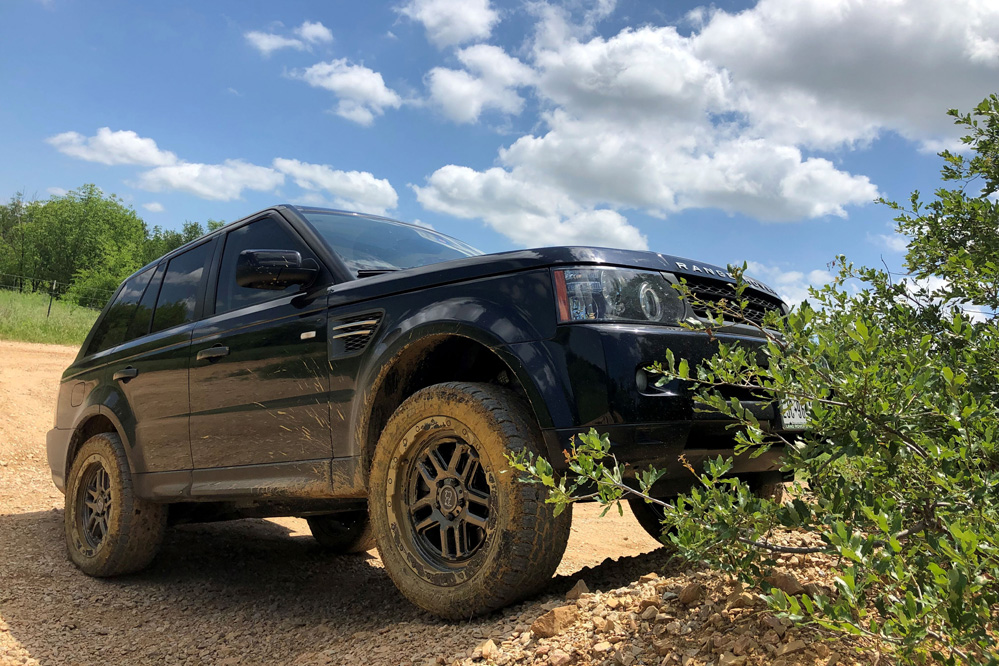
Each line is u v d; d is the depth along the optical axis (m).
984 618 1.42
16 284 46.03
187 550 5.04
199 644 3.28
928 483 1.86
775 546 1.89
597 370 2.41
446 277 2.85
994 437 1.78
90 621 3.60
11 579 4.12
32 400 9.50
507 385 2.93
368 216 4.18
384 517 2.80
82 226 66.19
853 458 1.86
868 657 1.72
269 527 6.02
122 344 4.71
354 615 3.45
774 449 2.86
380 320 2.97
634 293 2.64
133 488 4.19
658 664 1.97
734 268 2.08
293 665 2.77
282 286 3.34
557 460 2.40
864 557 1.50
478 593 2.48
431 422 2.66
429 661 2.34
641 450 2.41
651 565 2.95
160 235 86.50
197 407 3.80
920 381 1.72
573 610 2.32
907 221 3.25
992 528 1.62
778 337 2.91
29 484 6.72
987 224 2.91
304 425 3.22
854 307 2.65
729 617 2.08
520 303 2.60
